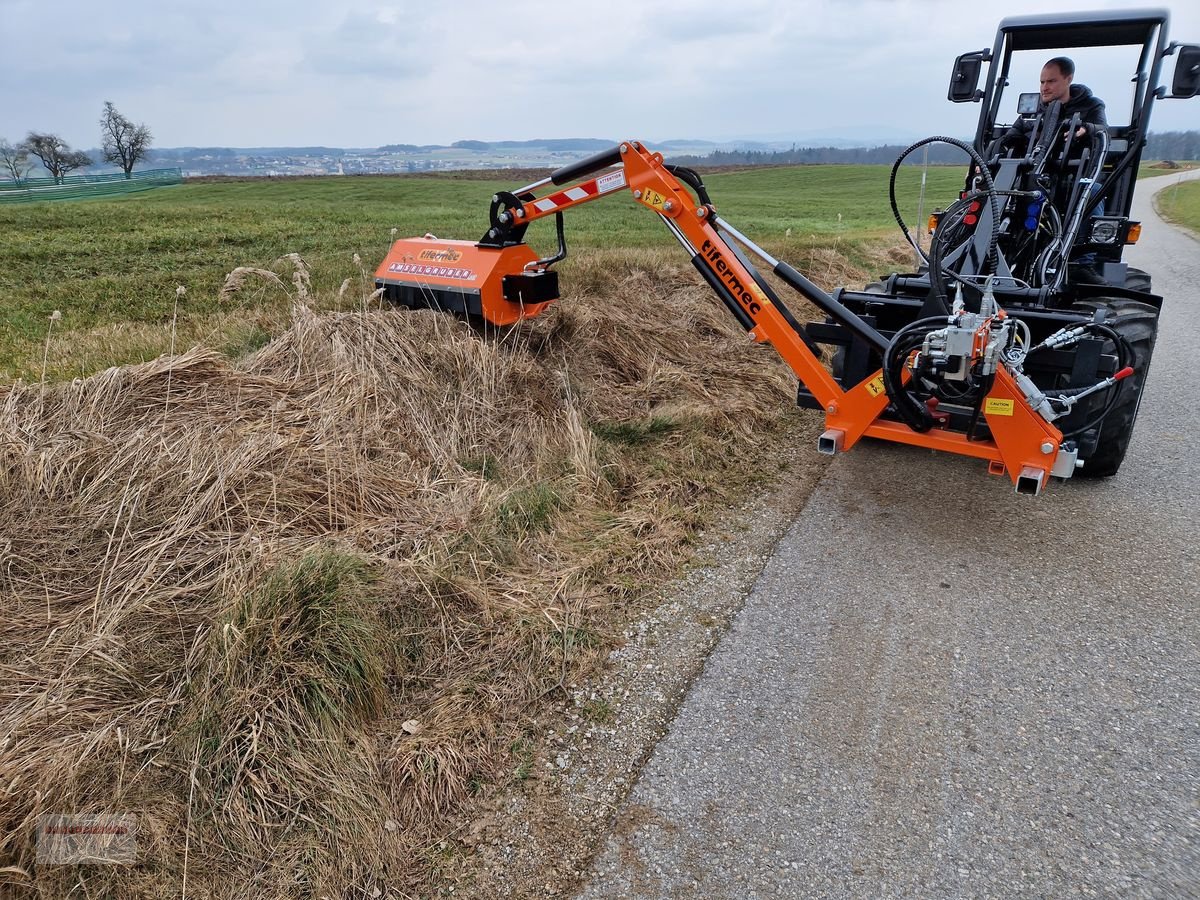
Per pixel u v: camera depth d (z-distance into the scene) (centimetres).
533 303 504
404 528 333
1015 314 385
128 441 325
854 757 248
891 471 468
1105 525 396
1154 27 493
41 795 198
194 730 221
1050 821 224
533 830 223
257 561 279
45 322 641
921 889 204
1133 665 288
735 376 593
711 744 254
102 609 261
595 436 453
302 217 1830
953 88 545
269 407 377
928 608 326
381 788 230
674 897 203
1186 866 209
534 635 293
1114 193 504
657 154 429
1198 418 547
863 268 1106
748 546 377
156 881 196
